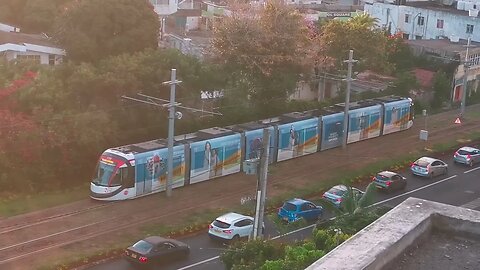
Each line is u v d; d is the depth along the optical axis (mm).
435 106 55656
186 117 39844
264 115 43969
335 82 52094
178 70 38906
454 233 6711
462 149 42375
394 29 67812
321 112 42875
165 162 33031
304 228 29422
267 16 44656
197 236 28312
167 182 32562
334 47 50281
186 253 25609
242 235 27781
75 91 35719
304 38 46250
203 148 34781
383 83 52969
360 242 5910
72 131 33281
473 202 35281
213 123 41156
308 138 40719
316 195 34281
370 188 23094
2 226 27391
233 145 36406
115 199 31141
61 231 27375
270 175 36531
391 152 43031
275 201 32438
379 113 45906
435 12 65312
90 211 29969
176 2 65312
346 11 73750
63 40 43031
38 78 34438
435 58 57656
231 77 42531
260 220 24625
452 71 56812
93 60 42219
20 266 23688
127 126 36781
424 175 38906
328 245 19047
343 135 42781
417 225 6426
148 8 44469
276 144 38562
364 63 50562
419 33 66688
